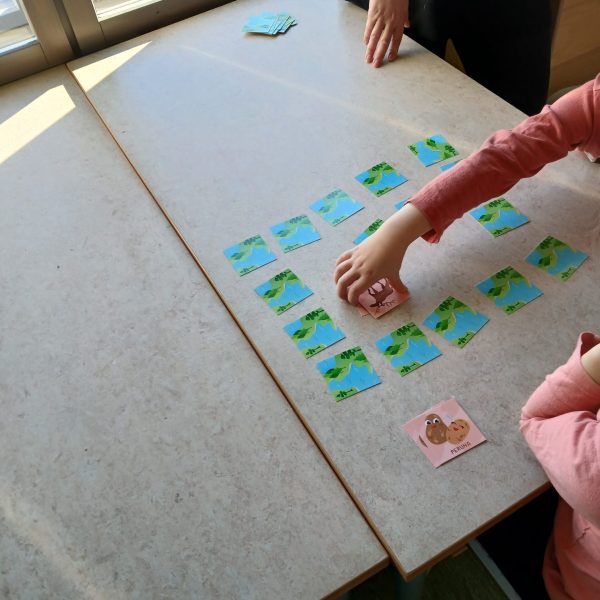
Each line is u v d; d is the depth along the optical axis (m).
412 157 1.12
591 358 0.72
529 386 0.81
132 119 1.26
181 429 0.82
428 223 0.93
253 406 0.83
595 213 0.98
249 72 1.33
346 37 1.40
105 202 1.12
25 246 1.06
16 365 0.91
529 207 1.00
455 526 0.70
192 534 0.73
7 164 1.21
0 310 0.97
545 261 0.93
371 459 0.76
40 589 0.70
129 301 0.96
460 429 0.77
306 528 0.72
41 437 0.83
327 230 1.01
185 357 0.89
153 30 1.50
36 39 1.38
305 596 0.67
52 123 1.29
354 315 0.90
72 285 1.00
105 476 0.79
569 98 1.00
